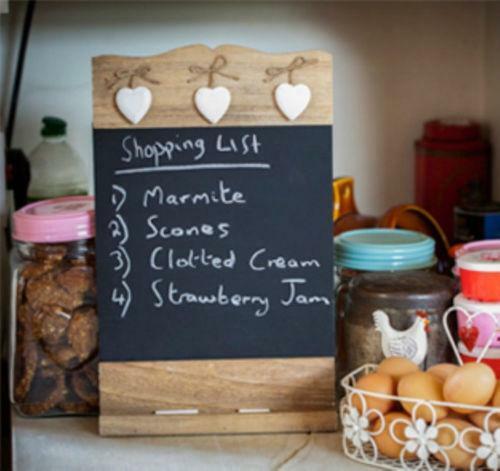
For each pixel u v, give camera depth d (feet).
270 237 3.60
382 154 5.26
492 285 3.51
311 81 3.54
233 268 3.60
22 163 4.70
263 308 3.61
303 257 3.61
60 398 3.79
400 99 5.22
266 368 3.62
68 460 3.40
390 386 3.28
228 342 3.62
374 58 5.17
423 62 5.20
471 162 5.05
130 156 3.57
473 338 3.52
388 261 3.91
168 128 3.56
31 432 3.67
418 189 5.16
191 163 3.57
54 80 4.95
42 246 3.76
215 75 3.54
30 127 4.97
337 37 5.11
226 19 5.01
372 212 5.28
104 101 3.55
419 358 3.57
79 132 5.00
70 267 3.77
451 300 3.67
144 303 3.61
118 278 3.60
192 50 3.53
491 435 3.10
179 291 3.61
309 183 3.58
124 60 3.53
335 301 4.03
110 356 3.61
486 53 5.19
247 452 3.45
